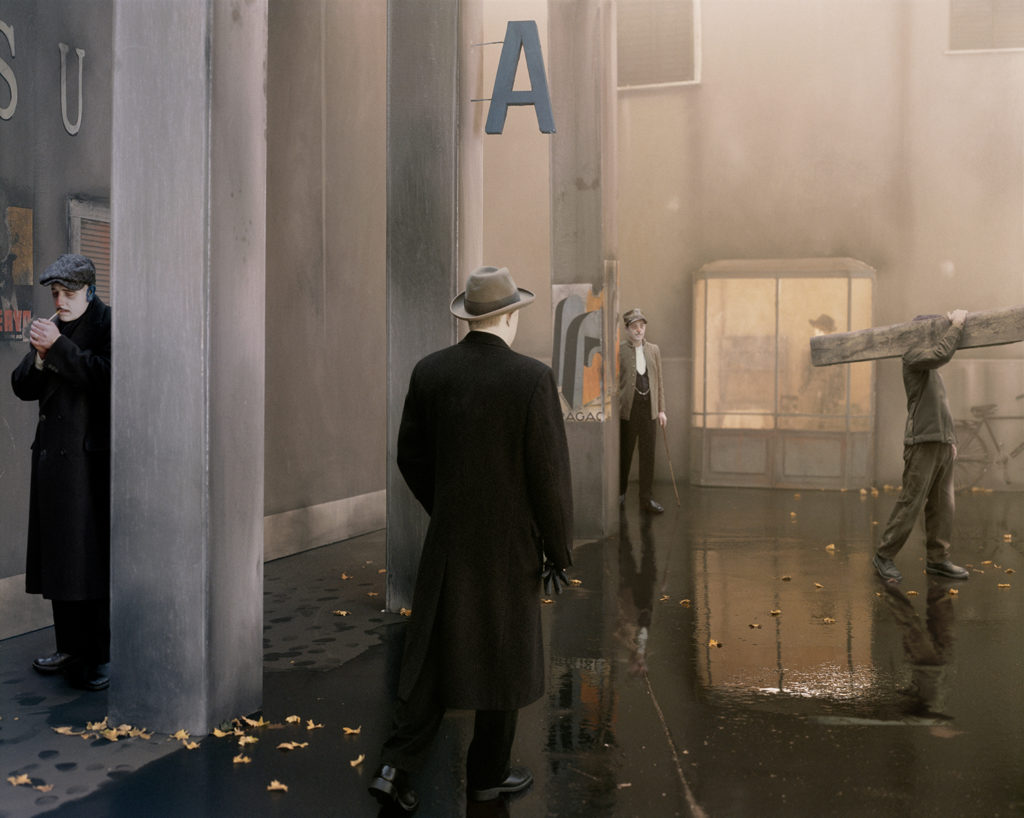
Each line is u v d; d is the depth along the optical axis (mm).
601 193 8297
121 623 3898
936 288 11453
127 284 3830
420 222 5707
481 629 3031
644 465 9930
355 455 8688
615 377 8781
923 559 7496
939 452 6688
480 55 6047
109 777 3445
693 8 11961
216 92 3729
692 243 12133
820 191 11734
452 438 3068
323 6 7996
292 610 5957
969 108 11289
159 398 3797
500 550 3033
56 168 5527
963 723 4016
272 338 7453
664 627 5555
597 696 4363
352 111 8508
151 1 3744
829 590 6453
